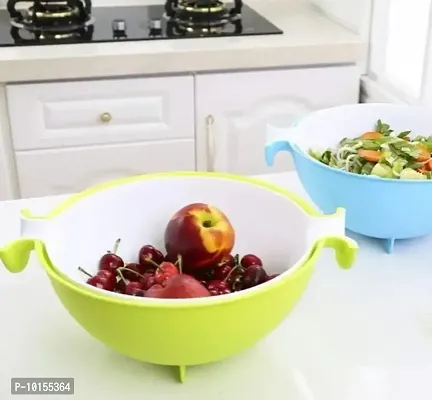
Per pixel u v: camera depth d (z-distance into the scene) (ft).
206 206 2.95
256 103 6.78
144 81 6.43
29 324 2.99
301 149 3.69
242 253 3.21
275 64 6.59
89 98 6.42
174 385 2.64
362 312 3.07
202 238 2.86
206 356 2.49
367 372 2.69
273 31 6.93
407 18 6.56
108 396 2.59
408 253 3.55
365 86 7.02
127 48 6.40
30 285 3.26
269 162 3.75
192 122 6.72
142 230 3.22
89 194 3.05
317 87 6.84
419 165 3.59
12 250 2.68
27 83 6.26
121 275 2.77
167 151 6.80
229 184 3.20
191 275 2.93
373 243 3.64
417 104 6.18
